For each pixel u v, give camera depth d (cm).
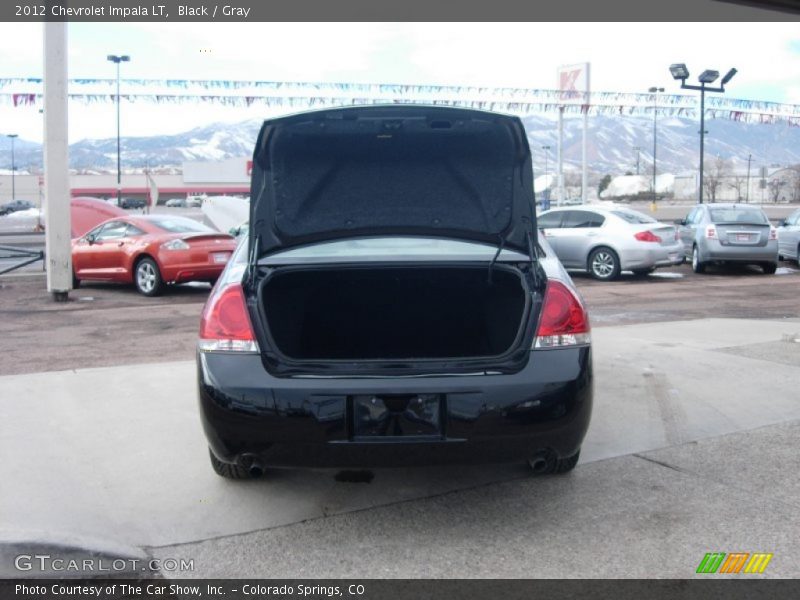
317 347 460
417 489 410
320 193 422
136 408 538
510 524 371
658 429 501
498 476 427
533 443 346
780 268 1695
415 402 338
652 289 1302
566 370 349
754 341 770
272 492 405
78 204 1862
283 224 409
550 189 4097
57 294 1141
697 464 444
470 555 342
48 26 1088
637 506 389
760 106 2038
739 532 361
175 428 496
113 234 1274
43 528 357
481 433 339
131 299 1179
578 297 368
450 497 401
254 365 344
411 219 419
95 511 378
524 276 375
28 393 576
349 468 345
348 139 410
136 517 375
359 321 468
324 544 353
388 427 338
